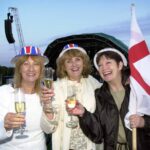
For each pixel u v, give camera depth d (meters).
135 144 1.13
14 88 1.08
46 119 1.09
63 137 1.23
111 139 1.19
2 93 1.06
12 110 1.05
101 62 1.23
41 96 1.09
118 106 1.21
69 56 1.29
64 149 1.22
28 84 1.09
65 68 1.32
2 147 1.05
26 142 1.05
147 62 1.23
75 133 1.24
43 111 1.09
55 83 1.31
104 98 1.23
